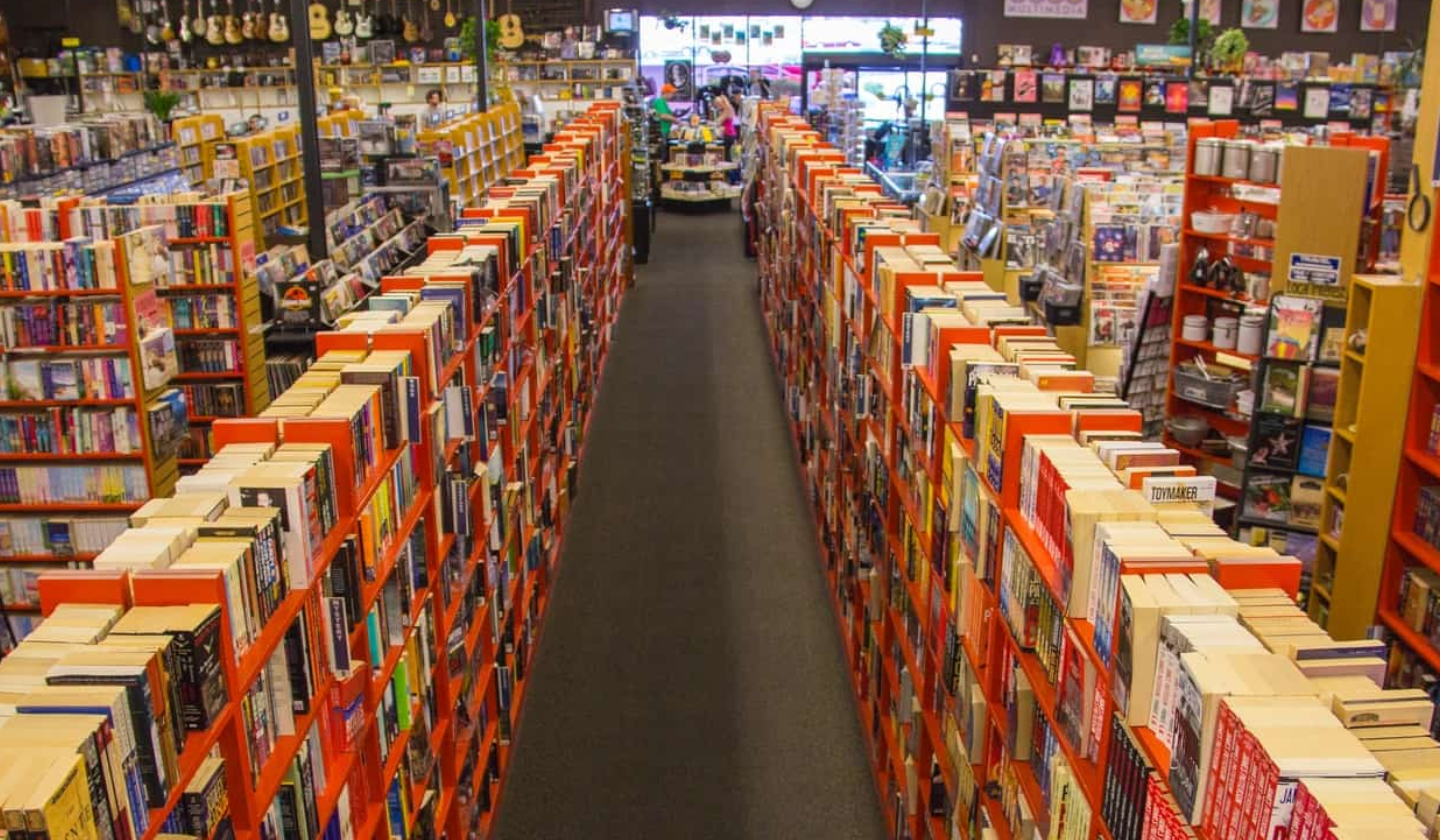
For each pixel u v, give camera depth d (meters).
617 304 13.53
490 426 5.02
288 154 16.23
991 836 3.16
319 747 2.83
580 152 9.46
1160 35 22.83
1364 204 6.54
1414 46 20.70
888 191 15.79
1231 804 1.76
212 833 2.23
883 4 22.98
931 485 3.94
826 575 7.07
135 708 1.96
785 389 10.27
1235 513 6.62
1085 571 2.46
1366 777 1.61
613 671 6.05
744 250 17.59
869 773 5.23
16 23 23.09
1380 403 5.27
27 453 6.71
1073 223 9.48
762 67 23.36
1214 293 8.00
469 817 4.42
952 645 3.72
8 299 6.59
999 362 3.54
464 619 4.44
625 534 7.73
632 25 22.75
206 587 2.24
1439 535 5.09
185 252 7.91
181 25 22.95
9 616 6.78
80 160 15.30
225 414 8.14
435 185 12.22
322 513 2.90
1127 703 2.15
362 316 4.12
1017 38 22.94
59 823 1.67
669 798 5.04
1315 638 2.04
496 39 20.59
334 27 22.83
